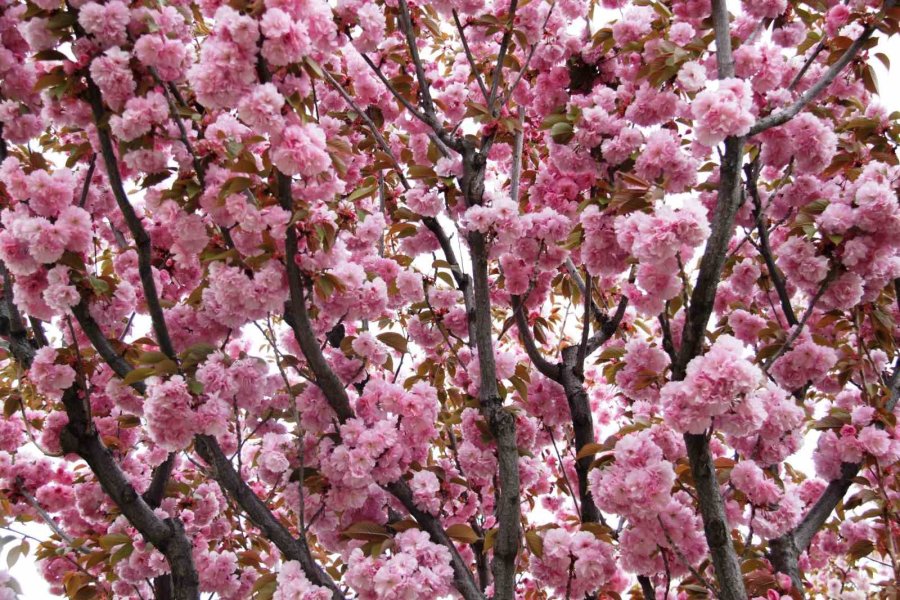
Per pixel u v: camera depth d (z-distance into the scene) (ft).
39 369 11.43
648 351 12.99
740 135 10.43
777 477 13.11
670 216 9.90
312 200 11.36
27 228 10.12
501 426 11.38
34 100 12.04
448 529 11.72
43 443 12.73
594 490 11.04
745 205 14.17
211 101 9.61
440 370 15.83
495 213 11.44
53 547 16.11
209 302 12.14
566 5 14.80
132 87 10.09
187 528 14.96
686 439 10.64
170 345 11.19
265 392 12.11
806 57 15.10
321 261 11.08
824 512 12.95
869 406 12.92
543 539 11.75
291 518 17.54
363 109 16.38
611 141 12.94
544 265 13.80
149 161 10.52
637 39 13.79
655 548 11.12
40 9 10.41
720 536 10.37
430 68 16.65
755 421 9.69
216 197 10.36
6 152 12.00
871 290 12.96
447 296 14.76
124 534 13.43
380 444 11.35
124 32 10.10
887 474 12.76
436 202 13.21
